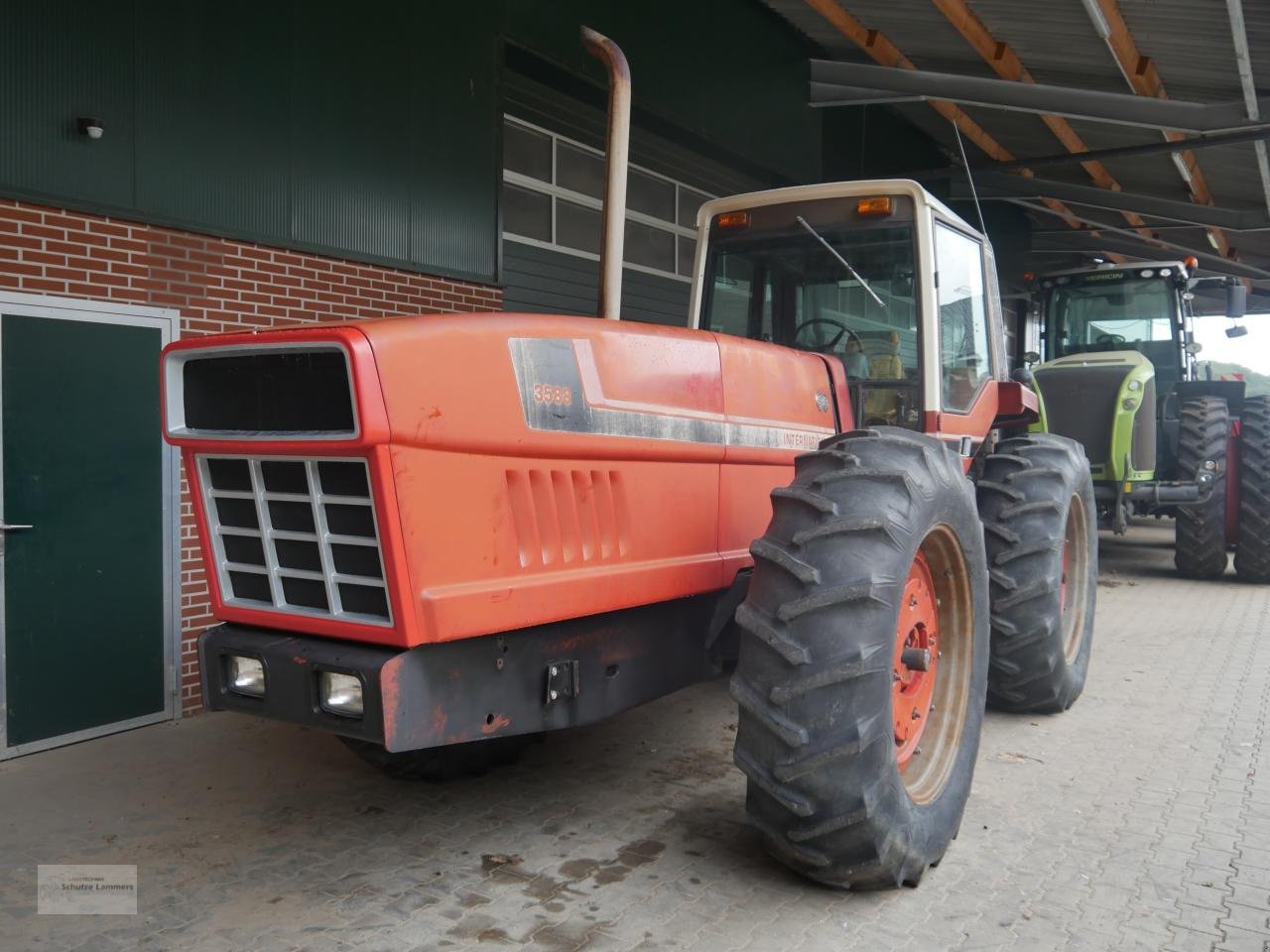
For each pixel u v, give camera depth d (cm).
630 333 304
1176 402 928
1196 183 1045
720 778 391
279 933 274
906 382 416
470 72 615
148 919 282
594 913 284
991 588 448
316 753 424
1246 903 292
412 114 577
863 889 295
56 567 427
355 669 243
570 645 290
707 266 464
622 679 311
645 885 302
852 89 916
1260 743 438
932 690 337
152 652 464
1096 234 1598
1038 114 872
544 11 667
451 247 607
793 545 282
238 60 484
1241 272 1426
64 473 428
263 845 331
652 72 770
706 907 288
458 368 247
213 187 475
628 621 313
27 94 405
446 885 302
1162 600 788
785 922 280
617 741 435
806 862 283
